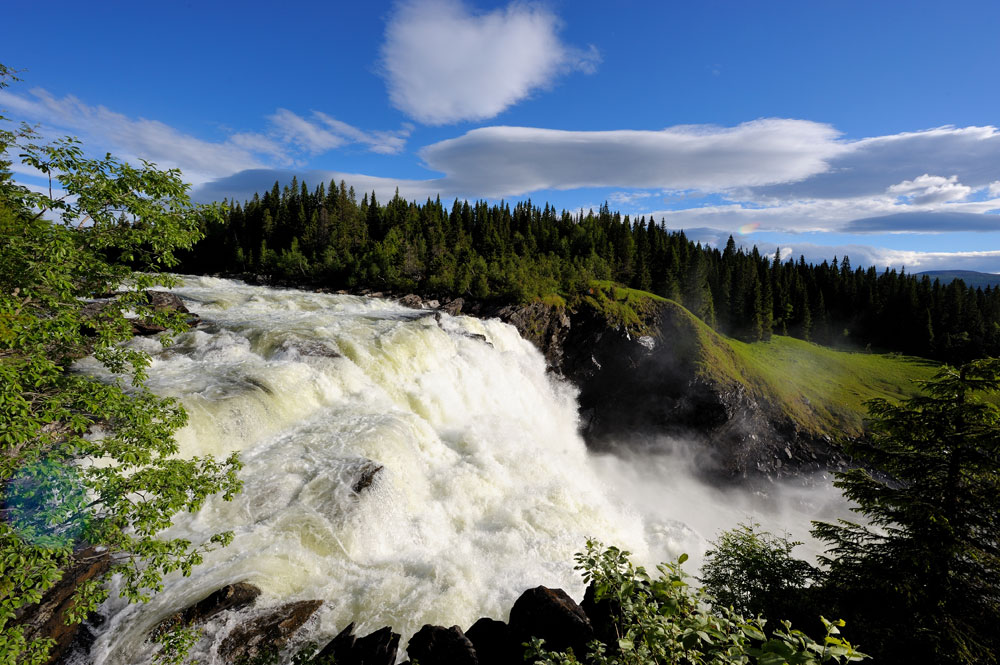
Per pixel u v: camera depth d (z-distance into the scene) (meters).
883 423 11.36
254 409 22.81
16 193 8.79
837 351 93.00
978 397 10.30
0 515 8.84
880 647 9.59
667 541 27.59
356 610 14.38
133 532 14.94
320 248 95.06
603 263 92.31
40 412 9.48
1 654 7.65
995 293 114.88
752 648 3.83
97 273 10.24
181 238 10.70
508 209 128.62
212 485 11.66
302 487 18.84
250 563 14.71
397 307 60.97
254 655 12.09
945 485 10.41
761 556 12.81
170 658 10.59
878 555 10.84
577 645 10.16
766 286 100.75
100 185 9.32
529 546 20.56
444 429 30.34
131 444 10.67
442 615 14.59
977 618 9.45
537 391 54.47
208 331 32.28
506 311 63.31
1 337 8.10
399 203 117.44
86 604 9.55
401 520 19.73
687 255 110.44
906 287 105.81
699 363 55.91
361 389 29.59
